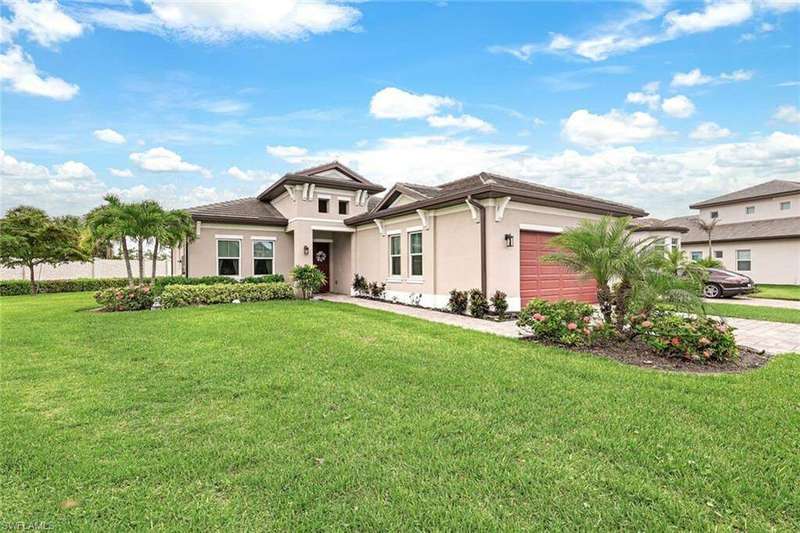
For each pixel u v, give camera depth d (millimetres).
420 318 10492
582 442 3479
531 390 4766
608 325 7152
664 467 3076
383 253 15320
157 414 4160
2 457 3258
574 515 2547
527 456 3262
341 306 12836
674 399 4465
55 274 22062
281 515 2561
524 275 11766
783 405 4297
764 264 25203
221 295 13578
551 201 11680
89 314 10961
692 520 2498
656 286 6766
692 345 6148
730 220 29719
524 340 7645
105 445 3475
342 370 5613
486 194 10641
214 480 2945
